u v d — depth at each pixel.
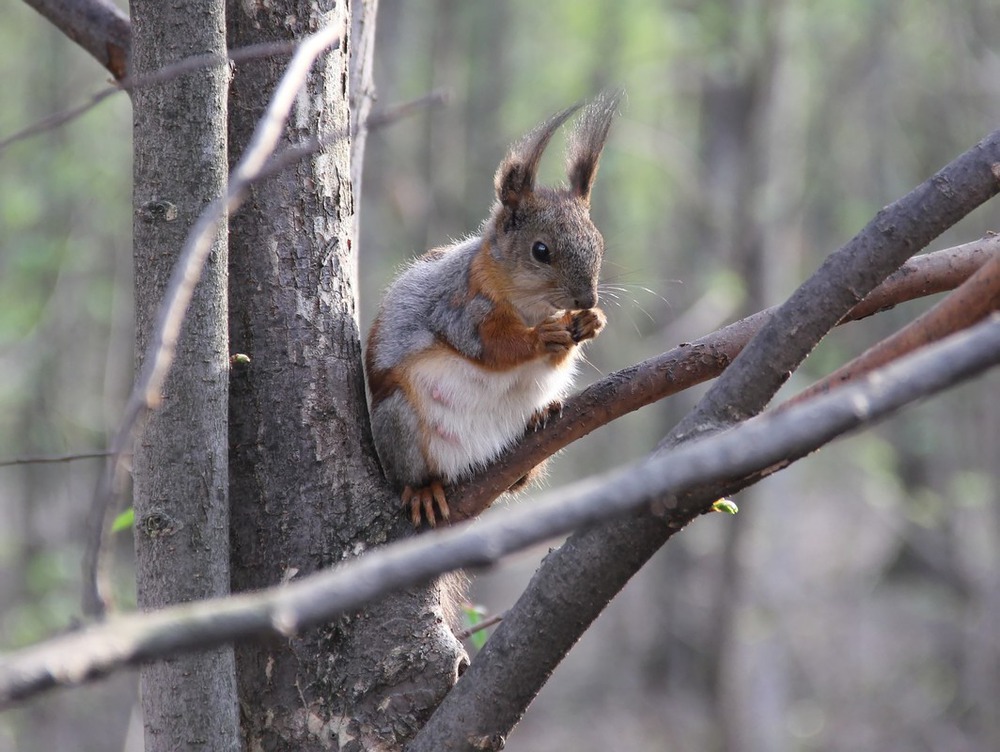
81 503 30.95
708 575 37.03
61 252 29.06
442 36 37.28
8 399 29.05
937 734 33.56
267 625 3.69
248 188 7.91
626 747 34.00
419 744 7.07
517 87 40.62
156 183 6.72
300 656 7.54
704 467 3.95
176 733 6.55
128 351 30.75
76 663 3.46
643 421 40.78
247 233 7.90
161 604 6.66
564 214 10.48
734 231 33.19
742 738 33.59
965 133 37.44
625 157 35.44
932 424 36.94
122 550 30.02
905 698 35.34
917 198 6.79
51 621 25.48
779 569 34.88
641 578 41.78
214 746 6.60
